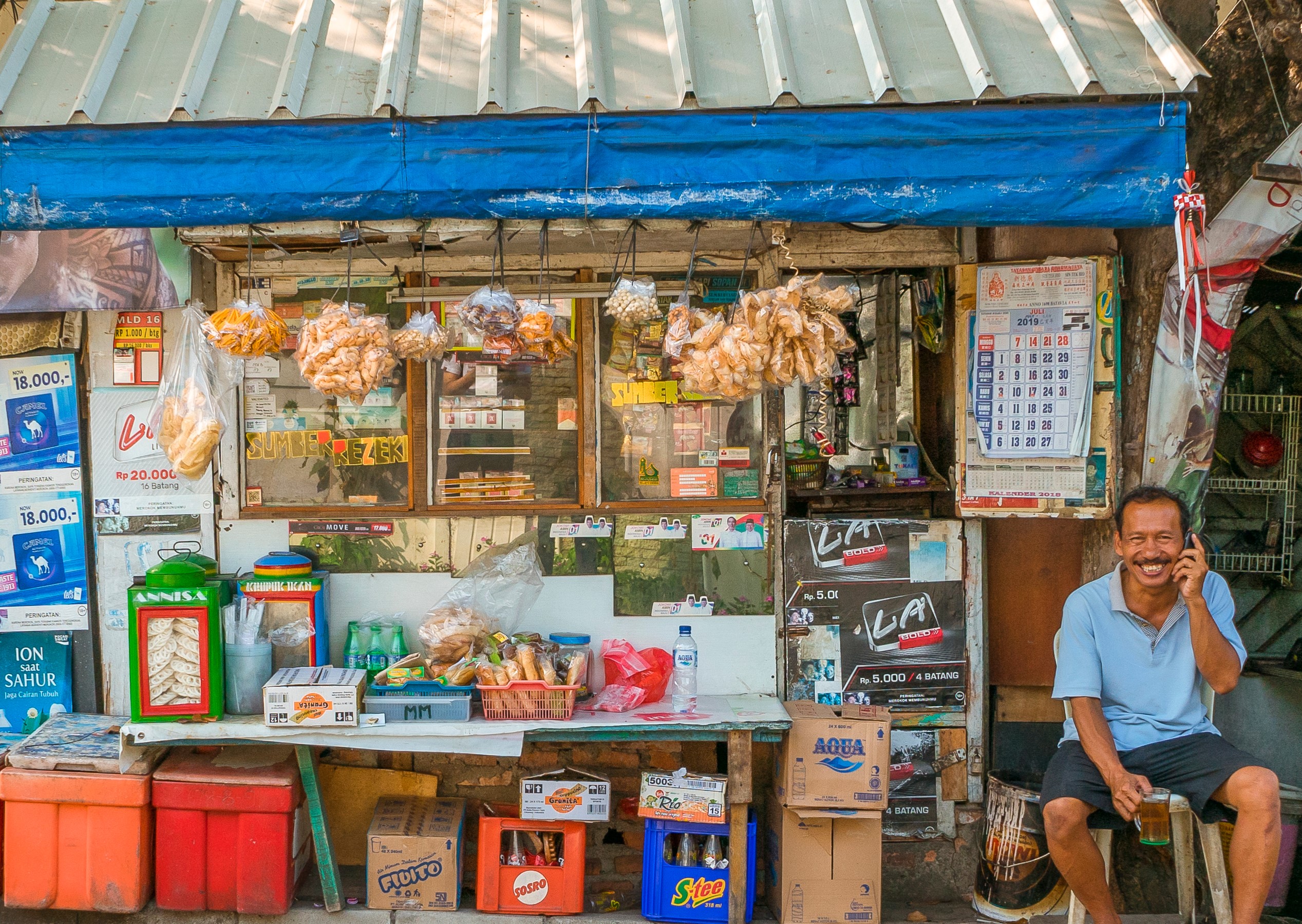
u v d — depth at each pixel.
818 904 3.55
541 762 4.06
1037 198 3.09
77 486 3.90
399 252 3.85
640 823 4.02
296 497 3.96
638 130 3.08
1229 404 4.36
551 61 3.28
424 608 3.94
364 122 3.06
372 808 3.99
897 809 4.02
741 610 3.97
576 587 3.96
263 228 3.27
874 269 4.25
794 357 3.27
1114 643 3.12
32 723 3.94
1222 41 3.58
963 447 3.89
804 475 4.36
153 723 3.46
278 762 3.62
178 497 3.91
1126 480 3.89
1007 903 3.68
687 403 3.98
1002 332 3.85
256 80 3.20
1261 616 4.46
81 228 3.12
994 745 4.20
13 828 3.47
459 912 3.59
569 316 3.95
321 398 3.95
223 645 3.57
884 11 3.45
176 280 3.80
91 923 3.57
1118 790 2.82
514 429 3.98
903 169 3.08
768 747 4.04
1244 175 3.51
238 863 3.49
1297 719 4.10
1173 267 3.66
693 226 3.26
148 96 3.14
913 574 3.99
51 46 3.35
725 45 3.33
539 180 3.08
